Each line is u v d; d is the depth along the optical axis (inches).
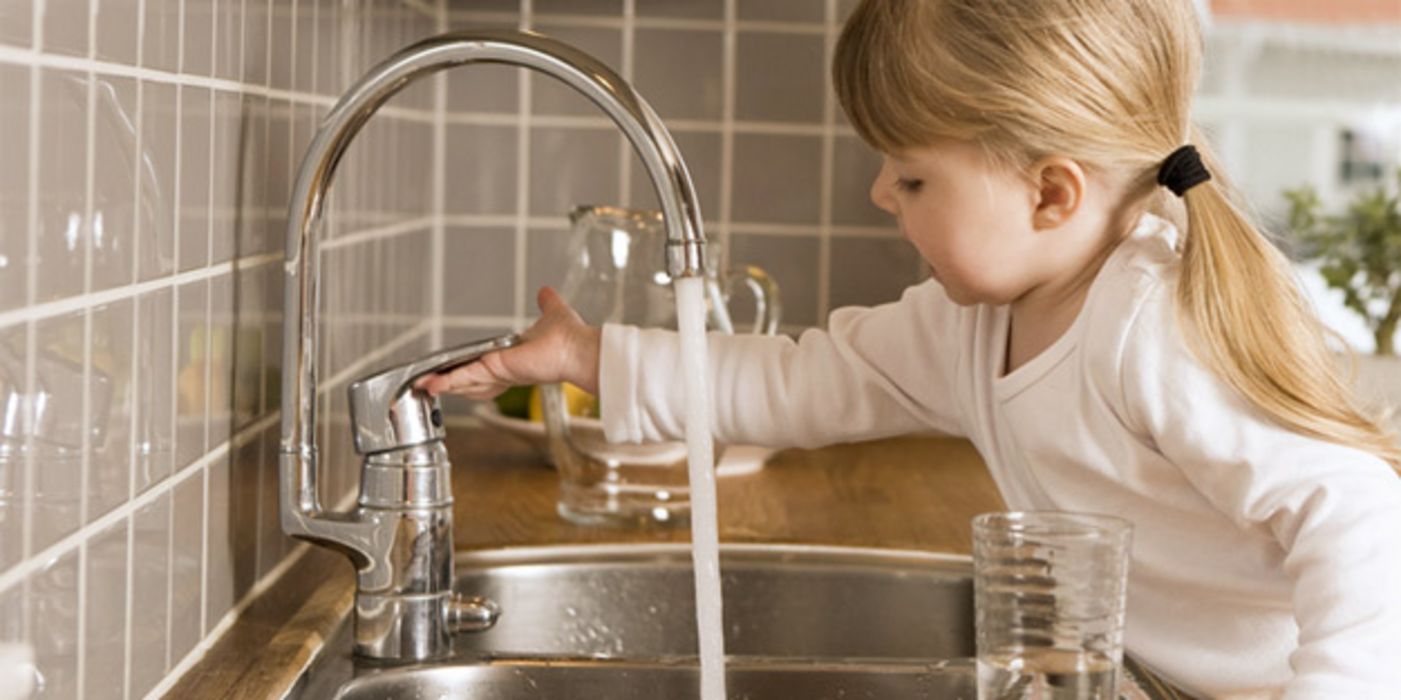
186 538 45.1
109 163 37.4
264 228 53.2
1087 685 43.1
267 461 54.7
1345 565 47.8
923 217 54.8
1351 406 52.7
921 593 65.9
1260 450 50.4
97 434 37.4
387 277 81.1
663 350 61.4
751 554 67.2
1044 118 52.2
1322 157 121.3
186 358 44.5
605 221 72.2
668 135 46.8
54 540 34.9
